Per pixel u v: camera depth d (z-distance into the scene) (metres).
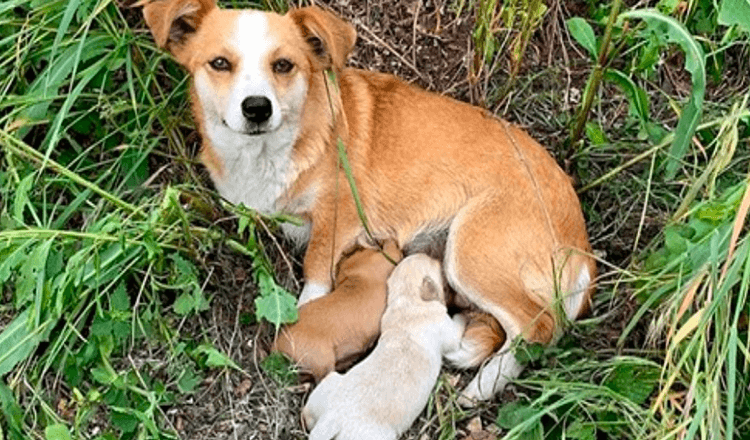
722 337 1.79
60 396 1.90
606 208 2.09
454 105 2.02
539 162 2.00
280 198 1.98
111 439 1.83
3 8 1.97
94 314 1.94
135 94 2.05
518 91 2.15
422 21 2.16
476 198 1.98
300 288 2.03
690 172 2.07
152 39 2.05
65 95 1.99
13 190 1.98
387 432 1.84
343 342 1.93
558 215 1.99
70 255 1.93
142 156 2.00
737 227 1.75
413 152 2.00
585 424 1.84
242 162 1.96
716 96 2.16
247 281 1.99
